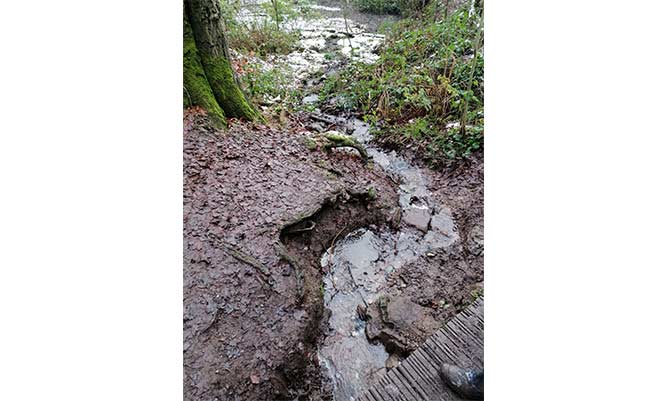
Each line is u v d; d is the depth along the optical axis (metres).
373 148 4.12
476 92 4.01
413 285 2.64
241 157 2.95
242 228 2.44
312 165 3.26
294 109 4.52
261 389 1.86
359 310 2.50
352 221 3.09
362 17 8.25
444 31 4.88
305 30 7.43
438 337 1.75
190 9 3.07
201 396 1.72
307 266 2.60
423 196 3.47
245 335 2.00
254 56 5.59
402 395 1.55
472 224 3.08
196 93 3.09
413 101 4.15
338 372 2.14
